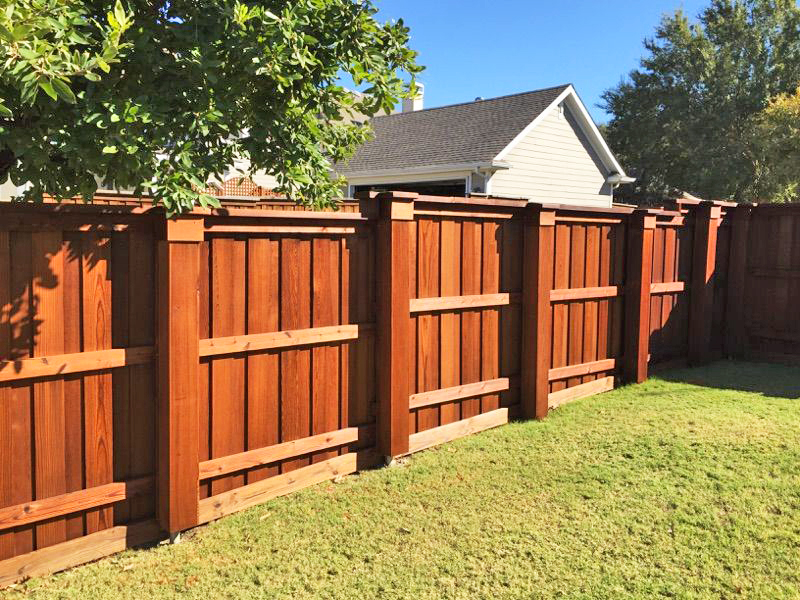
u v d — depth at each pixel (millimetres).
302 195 4090
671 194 36844
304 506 3670
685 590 2865
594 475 4129
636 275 6438
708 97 34906
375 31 3430
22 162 2811
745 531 3395
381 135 20719
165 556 3111
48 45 2279
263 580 2916
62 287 2904
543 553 3184
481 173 15820
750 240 7945
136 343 3158
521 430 5051
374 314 4266
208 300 3396
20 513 2812
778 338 7766
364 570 3016
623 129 38125
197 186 2973
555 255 5605
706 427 5012
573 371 5879
